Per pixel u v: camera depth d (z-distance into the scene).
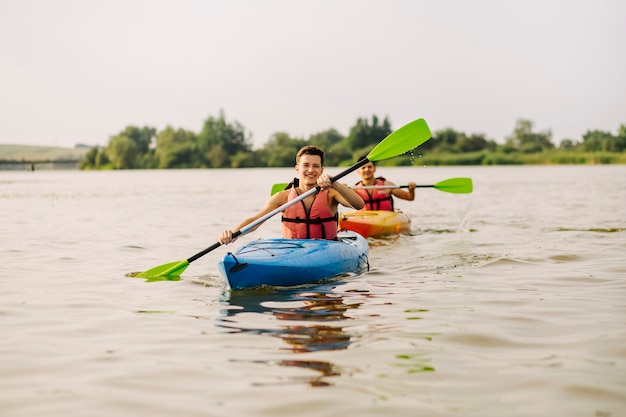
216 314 4.77
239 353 3.82
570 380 3.34
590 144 83.62
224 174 54.66
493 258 7.25
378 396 3.16
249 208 15.77
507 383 3.31
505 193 20.66
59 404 3.12
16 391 3.29
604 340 4.00
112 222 12.16
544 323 4.42
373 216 10.06
